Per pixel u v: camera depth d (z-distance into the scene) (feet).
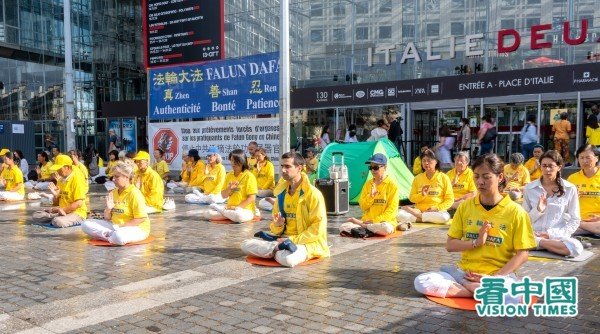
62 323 13.96
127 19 96.78
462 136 52.85
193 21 53.47
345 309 14.71
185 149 56.70
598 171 24.34
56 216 29.19
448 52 61.21
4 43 95.76
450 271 15.84
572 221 21.56
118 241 23.66
